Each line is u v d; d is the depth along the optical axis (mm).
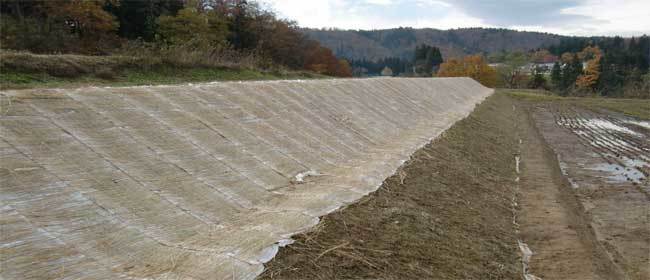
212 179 6988
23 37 20031
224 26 35094
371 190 8070
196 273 4625
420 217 7531
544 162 15133
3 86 9281
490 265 6777
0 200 4875
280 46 44469
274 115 10703
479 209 9125
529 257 7711
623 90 60531
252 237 5543
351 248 5848
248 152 8352
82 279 4242
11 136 5844
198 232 5578
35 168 5496
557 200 11000
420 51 108875
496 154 14758
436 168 10719
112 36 27703
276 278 4805
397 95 19672
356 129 12617
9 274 4055
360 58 138000
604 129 25141
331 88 15555
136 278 4422
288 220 6203
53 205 5098
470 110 23406
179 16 29609
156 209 5738
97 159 6180
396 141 12750
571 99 43500
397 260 5930
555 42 159875
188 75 16016
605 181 13797
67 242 4680
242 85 11734
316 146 10078
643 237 9367
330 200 7219
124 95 8273
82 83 11156
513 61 103375
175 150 7285
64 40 21953
